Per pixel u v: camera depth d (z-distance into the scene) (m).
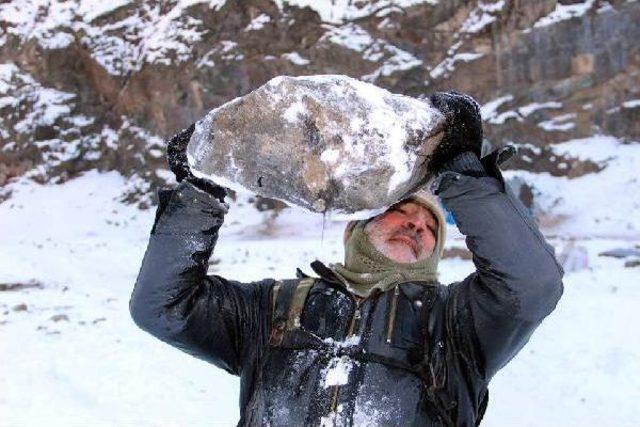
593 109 27.81
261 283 2.55
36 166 32.72
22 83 33.53
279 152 2.25
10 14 34.53
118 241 26.17
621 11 27.58
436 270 2.49
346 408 2.18
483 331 2.21
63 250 19.42
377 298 2.33
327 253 18.59
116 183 32.31
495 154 2.14
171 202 2.37
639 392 7.41
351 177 2.23
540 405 7.18
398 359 2.24
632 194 25.28
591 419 6.80
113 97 33.09
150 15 33.56
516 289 2.10
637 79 27.47
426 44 29.58
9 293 13.39
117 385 7.45
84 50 33.53
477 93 29.06
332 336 2.30
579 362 8.37
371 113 2.23
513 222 2.08
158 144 31.86
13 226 29.88
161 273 2.35
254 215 28.16
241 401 2.41
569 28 27.86
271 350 2.34
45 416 6.47
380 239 2.45
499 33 28.66
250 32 30.83
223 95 31.25
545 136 27.83
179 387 7.46
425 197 2.48
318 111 2.23
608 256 16.28
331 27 30.19
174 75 31.61
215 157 2.29
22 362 8.19
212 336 2.42
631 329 9.52
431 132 2.23
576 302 11.19
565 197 26.09
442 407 2.22
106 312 11.43
